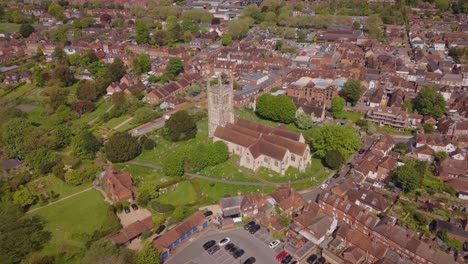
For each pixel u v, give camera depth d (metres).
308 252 126.00
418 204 148.12
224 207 142.88
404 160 175.50
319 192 159.12
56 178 172.38
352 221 138.38
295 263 121.75
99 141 192.00
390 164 164.25
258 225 138.50
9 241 127.00
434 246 122.69
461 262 119.44
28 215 148.00
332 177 168.75
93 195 159.88
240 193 156.38
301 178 166.12
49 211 150.38
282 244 130.75
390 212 144.50
